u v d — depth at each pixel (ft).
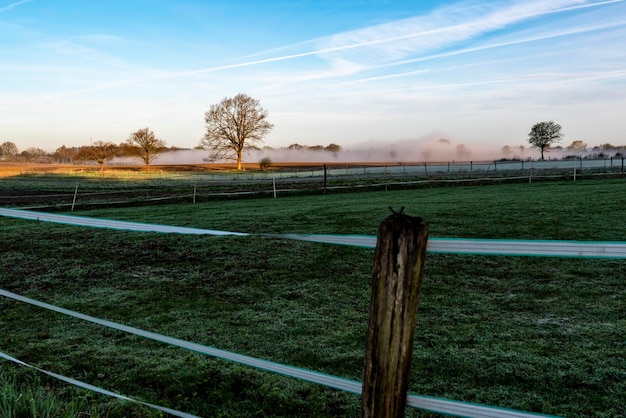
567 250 6.45
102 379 15.79
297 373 8.68
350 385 7.89
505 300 23.25
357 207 59.21
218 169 287.89
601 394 13.99
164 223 49.88
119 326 11.67
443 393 14.40
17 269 32.96
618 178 106.73
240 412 13.61
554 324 19.85
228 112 264.11
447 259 30.73
